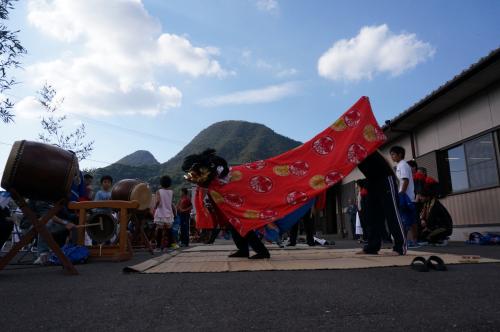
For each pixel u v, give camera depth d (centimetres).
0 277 391
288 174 564
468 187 1007
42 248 553
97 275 398
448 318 196
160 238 919
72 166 422
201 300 251
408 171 679
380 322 192
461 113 1020
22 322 203
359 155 564
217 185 541
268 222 527
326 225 2205
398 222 551
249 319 202
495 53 745
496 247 730
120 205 627
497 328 178
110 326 193
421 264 372
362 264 427
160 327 190
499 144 893
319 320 197
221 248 863
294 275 359
